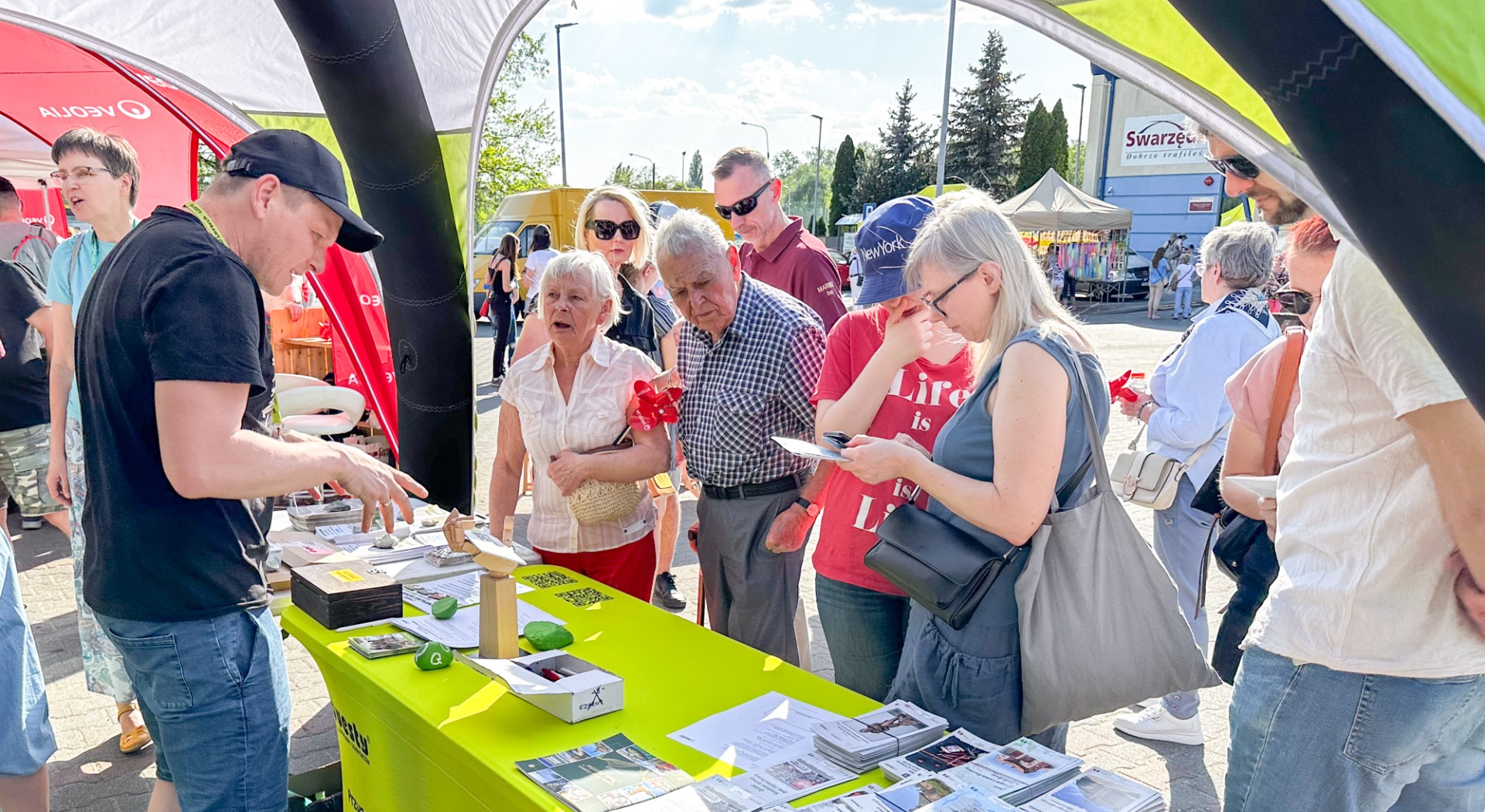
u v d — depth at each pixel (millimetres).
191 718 1831
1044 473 1616
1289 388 2168
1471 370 959
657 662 2010
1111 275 23297
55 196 8492
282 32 3768
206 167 10758
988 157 45688
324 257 1939
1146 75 1691
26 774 2268
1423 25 837
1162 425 2988
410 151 3141
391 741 1942
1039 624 1677
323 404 4789
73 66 5516
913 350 2232
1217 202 24438
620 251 4031
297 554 2525
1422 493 1392
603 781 1479
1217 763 3154
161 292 1636
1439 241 904
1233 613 2361
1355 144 919
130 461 1712
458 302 3566
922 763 1527
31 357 4273
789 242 3797
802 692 1863
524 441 2893
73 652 3939
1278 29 911
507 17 3162
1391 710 1440
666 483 4098
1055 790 1446
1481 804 1554
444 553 2607
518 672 1782
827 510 2508
